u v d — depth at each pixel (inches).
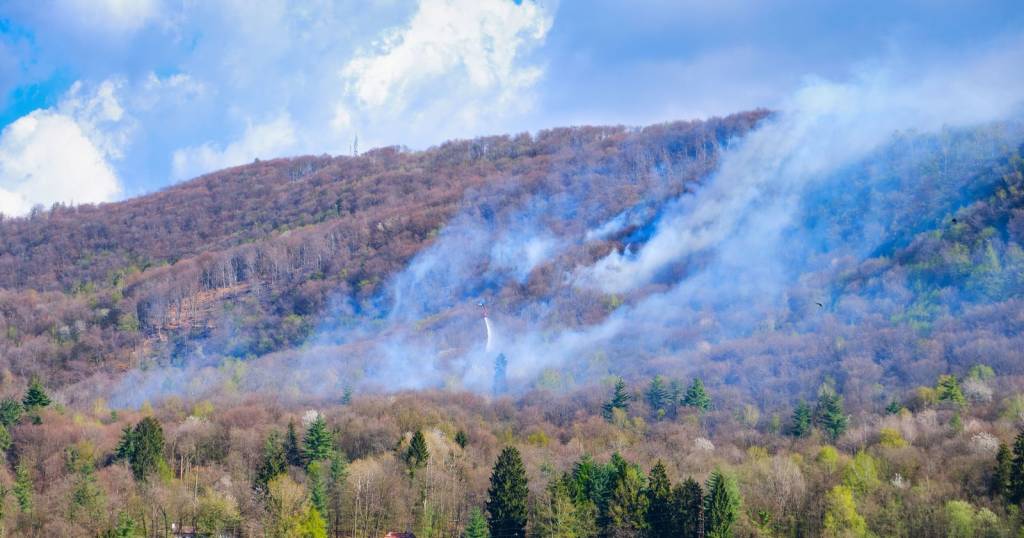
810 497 6358.3
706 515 5940.0
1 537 5816.9
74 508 6102.4
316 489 6284.5
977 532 5713.6
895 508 6038.4
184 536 6156.5
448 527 6363.2
